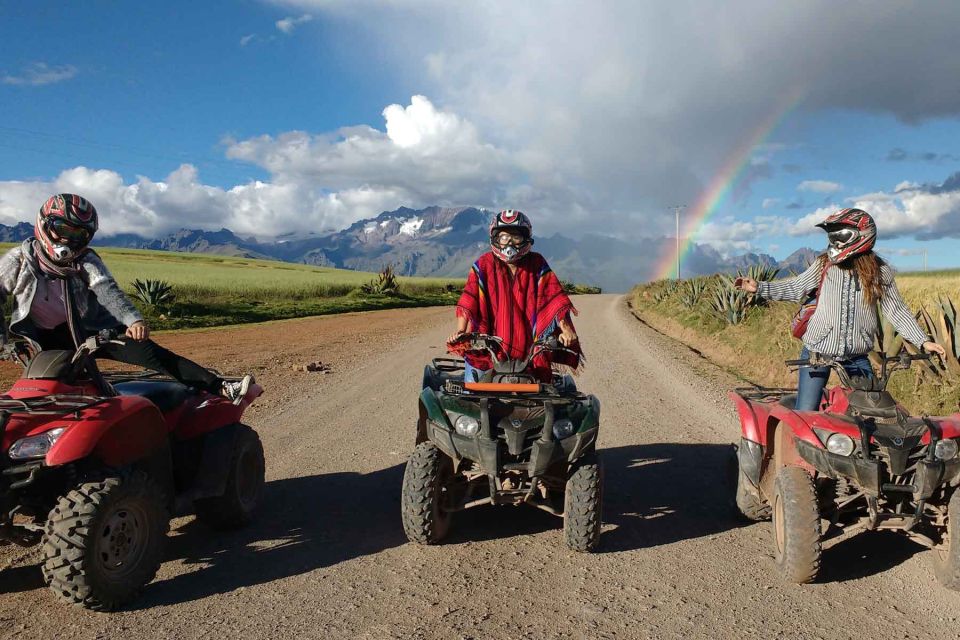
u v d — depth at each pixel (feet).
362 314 117.70
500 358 16.94
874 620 12.34
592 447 15.80
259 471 18.44
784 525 13.92
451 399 15.84
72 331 14.55
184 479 16.60
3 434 12.26
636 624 12.26
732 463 18.51
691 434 27.40
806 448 14.32
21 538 13.10
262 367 46.75
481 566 14.96
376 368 46.80
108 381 16.22
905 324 15.57
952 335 30.99
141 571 13.21
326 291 156.46
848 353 15.74
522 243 17.43
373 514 18.51
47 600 13.34
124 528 12.97
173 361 16.60
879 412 14.07
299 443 26.27
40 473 12.46
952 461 13.30
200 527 17.75
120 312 14.75
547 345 16.80
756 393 19.29
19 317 14.24
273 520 18.08
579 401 16.03
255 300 132.57
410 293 189.88
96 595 12.33
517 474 15.99
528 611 12.79
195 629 12.14
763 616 12.53
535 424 15.30
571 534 15.28
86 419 12.76
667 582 14.10
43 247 14.10
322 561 15.29
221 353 54.34
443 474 16.30
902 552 15.47
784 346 46.11
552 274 17.95
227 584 14.12
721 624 12.24
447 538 16.72
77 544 12.05
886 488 13.47
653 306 113.39
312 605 13.08
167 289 96.63
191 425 16.30
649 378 41.81
